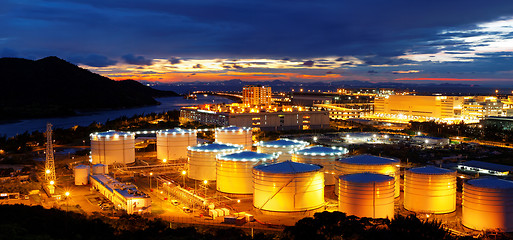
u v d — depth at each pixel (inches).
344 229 2765.7
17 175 5073.8
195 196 3932.1
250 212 3752.5
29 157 6476.4
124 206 3663.9
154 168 5442.9
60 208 3587.6
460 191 4350.4
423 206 3592.5
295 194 3590.1
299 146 5231.3
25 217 3016.7
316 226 2785.4
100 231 2891.2
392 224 2844.5
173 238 2728.8
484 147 7421.3
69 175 5246.1
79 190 4534.9
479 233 3157.0
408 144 7573.8
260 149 5285.4
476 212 3233.3
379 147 7190.0
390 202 3353.8
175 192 4192.9
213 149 4889.3
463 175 5022.1
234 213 3595.0
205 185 4584.2
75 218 3169.3
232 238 2839.6
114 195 3956.7
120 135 5762.8
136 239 2753.4
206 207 3727.9
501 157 6343.5
